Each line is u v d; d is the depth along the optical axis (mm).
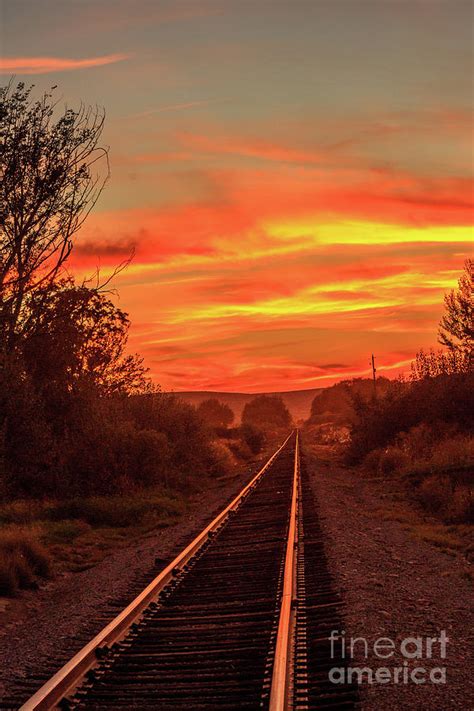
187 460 31219
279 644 6008
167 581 10000
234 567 10734
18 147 22500
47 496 20812
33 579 11273
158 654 6531
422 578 9797
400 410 35625
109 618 8125
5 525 15945
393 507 19094
